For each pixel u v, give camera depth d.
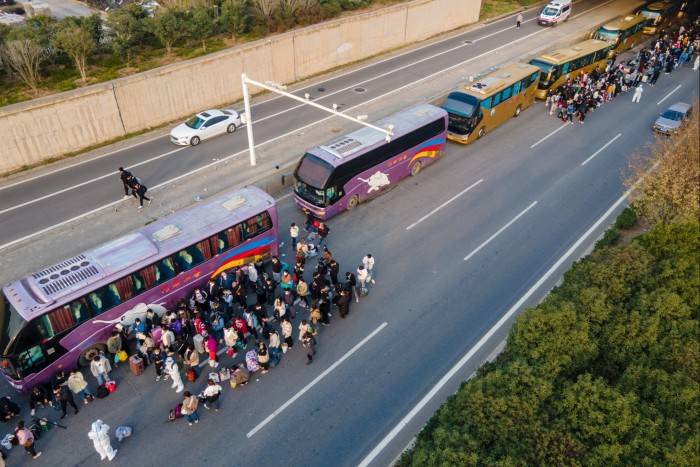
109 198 22.03
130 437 12.87
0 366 13.05
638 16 44.19
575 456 10.16
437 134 25.25
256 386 14.36
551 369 12.05
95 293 13.94
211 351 14.48
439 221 22.06
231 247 17.16
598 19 50.19
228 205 17.44
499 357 14.20
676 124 29.23
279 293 17.80
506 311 17.25
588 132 30.45
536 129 30.91
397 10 40.88
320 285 16.77
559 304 13.73
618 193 24.31
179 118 29.50
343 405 13.88
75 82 26.42
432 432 11.15
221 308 16.11
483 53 41.06
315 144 26.56
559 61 33.44
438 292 18.05
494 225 21.86
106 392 13.84
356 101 32.00
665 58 39.78
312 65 36.34
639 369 12.04
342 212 22.47
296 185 21.45
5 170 23.58
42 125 23.98
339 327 16.45
